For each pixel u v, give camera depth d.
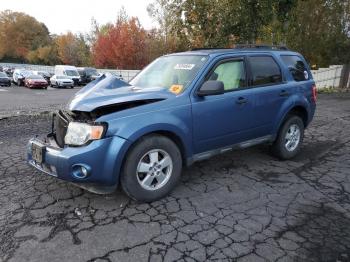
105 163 3.55
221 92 4.14
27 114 10.59
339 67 20.11
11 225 3.44
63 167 3.52
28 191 4.25
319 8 19.45
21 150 6.09
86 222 3.51
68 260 2.88
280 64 5.38
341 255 3.00
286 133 5.47
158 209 3.81
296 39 19.11
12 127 8.28
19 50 82.50
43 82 29.12
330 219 3.64
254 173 4.98
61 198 4.05
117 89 4.33
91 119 3.71
